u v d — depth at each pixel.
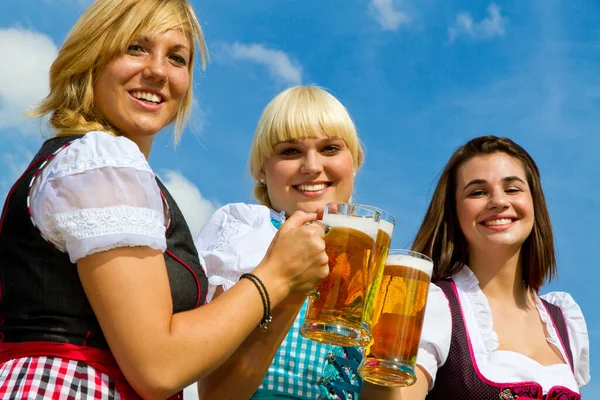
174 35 2.38
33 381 1.74
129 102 2.29
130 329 1.71
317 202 3.34
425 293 2.23
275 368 2.85
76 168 1.81
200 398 2.41
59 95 2.27
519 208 3.47
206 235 3.20
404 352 2.17
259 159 3.49
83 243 1.73
